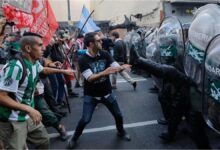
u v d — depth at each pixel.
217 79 2.90
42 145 3.20
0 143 2.93
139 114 5.68
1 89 2.66
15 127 2.86
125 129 4.91
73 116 5.75
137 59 3.68
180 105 3.97
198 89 3.46
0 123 2.86
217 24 3.40
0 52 3.52
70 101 6.94
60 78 6.03
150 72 3.74
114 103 4.27
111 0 24.06
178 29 4.45
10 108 2.68
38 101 4.39
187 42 3.75
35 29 4.74
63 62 6.08
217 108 2.95
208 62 3.03
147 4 16.92
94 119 5.49
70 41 7.79
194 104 3.57
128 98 6.94
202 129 3.59
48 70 3.62
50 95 5.17
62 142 4.48
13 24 4.41
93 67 3.94
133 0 19.36
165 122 5.06
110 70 3.71
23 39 2.87
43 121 4.46
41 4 4.80
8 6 4.41
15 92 2.74
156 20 15.70
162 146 4.20
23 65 2.78
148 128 4.93
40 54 2.92
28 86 2.86
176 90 3.93
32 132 3.11
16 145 2.87
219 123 2.97
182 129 4.66
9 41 3.66
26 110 2.67
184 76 3.72
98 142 4.42
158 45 5.22
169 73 3.74
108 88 4.18
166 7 14.60
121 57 7.21
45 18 4.87
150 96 7.07
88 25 6.67
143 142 4.36
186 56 3.76
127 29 16.55
